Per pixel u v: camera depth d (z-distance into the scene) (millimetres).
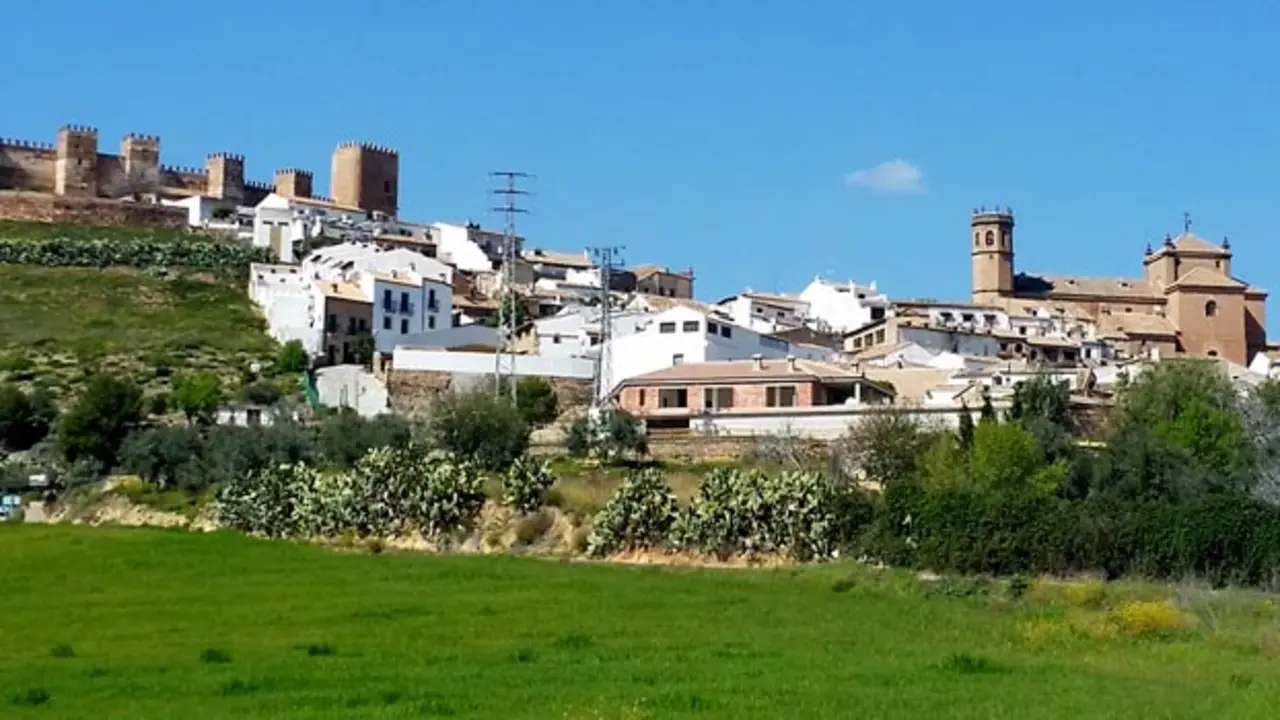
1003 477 101688
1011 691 42938
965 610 65312
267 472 105562
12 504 122750
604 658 49125
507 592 66688
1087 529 80500
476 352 165125
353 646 51875
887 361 176750
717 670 46094
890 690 42500
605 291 164875
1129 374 149125
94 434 130250
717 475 93750
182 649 51219
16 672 45969
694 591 68688
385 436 123438
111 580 69562
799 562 87062
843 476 106562
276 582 69188
